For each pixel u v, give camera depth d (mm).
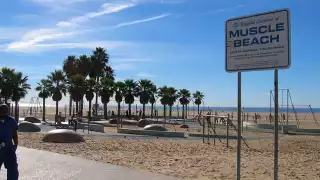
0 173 8586
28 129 29406
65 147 16734
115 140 22062
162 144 20156
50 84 57219
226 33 6406
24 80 52938
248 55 6098
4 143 6527
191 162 12578
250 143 23141
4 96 52031
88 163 10305
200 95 100812
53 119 62250
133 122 45875
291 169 11680
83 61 74562
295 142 24297
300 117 91312
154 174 8812
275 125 5750
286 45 5645
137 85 72812
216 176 9859
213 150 17766
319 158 15305
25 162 10445
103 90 68062
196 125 48250
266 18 5875
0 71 52094
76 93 60719
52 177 8406
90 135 26578
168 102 85312
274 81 5777
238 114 6336
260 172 10812
